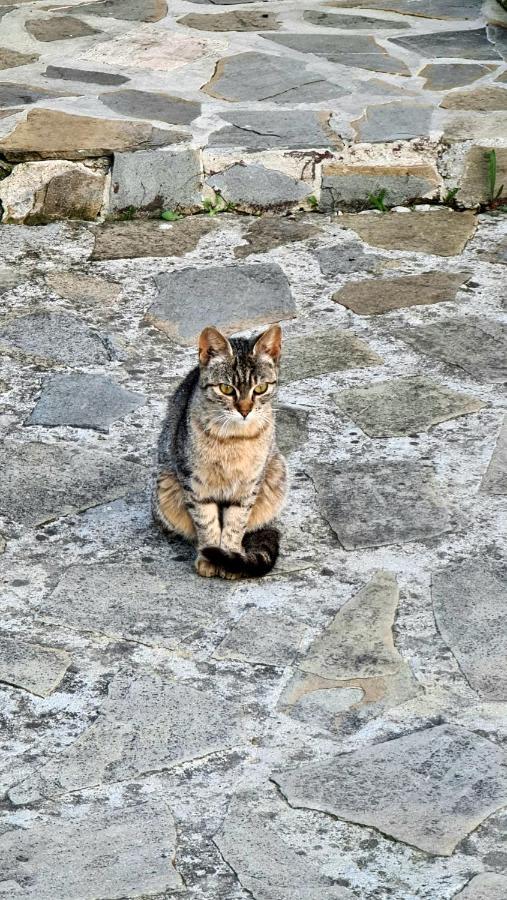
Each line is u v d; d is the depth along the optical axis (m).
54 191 3.69
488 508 2.74
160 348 3.21
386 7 4.74
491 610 2.52
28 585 2.57
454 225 3.66
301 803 2.21
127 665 2.42
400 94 4.01
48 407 3.01
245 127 3.85
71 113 3.89
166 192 3.70
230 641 2.46
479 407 3.01
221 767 2.27
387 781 2.24
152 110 3.93
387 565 2.62
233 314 3.31
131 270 3.47
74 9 4.70
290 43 4.38
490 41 4.41
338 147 3.76
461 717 2.34
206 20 4.59
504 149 3.77
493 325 3.28
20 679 2.39
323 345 3.21
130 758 2.28
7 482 2.80
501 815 2.19
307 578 2.59
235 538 2.63
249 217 3.71
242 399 2.51
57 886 2.11
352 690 2.38
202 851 2.15
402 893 2.10
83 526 2.71
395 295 3.38
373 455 2.88
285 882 2.12
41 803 2.22
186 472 2.58
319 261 3.52
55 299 3.36
